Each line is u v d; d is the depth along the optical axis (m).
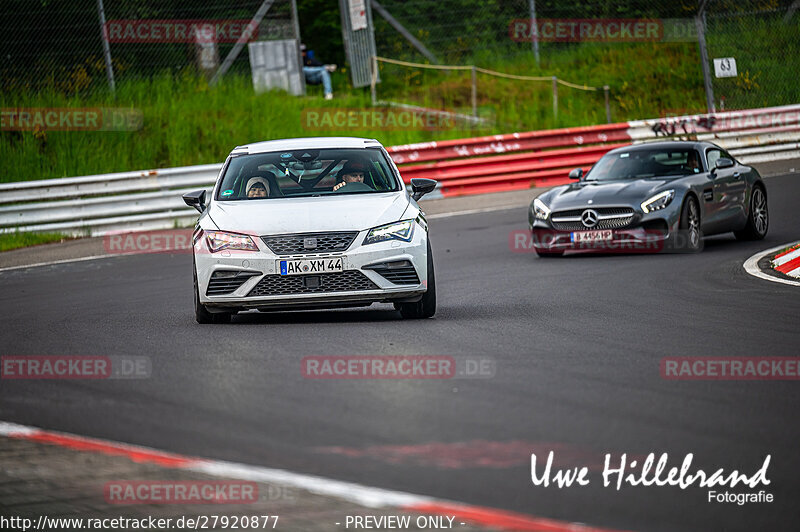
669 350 25.67
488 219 63.97
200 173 68.38
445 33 105.88
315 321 31.91
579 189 49.19
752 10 107.19
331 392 21.53
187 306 36.97
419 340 27.56
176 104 84.19
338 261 30.16
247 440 17.95
